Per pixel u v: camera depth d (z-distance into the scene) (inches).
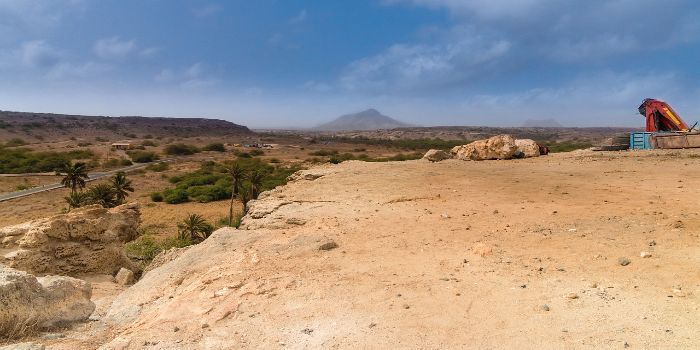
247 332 184.5
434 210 386.6
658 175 517.7
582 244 270.5
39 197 2309.3
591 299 194.5
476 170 629.9
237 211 2122.3
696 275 211.8
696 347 151.8
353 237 315.6
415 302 202.7
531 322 177.8
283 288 227.9
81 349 185.8
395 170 644.7
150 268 394.0
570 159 718.5
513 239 290.4
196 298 224.7
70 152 4170.8
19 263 370.3
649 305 185.5
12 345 175.6
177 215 2037.4
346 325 184.2
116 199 2047.2
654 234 279.6
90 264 415.5
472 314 187.9
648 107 853.2
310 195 474.6
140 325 207.9
